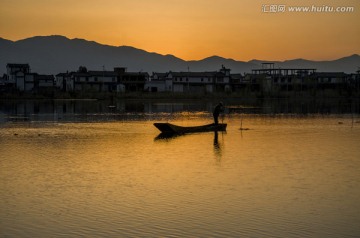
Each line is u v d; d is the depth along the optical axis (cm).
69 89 17500
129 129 5997
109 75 18438
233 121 7338
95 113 9212
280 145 4372
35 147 4288
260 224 2019
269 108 10981
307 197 2431
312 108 10938
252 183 2734
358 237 1875
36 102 13688
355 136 5156
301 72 19650
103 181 2800
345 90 17162
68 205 2297
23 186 2688
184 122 7275
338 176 2931
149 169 3156
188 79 18550
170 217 2109
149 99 15550
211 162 3422
